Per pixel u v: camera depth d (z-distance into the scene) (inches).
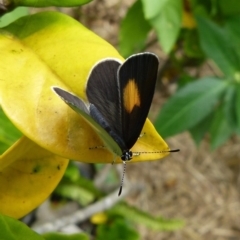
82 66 6.1
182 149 20.9
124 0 20.5
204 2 10.5
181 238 19.3
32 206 6.8
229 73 10.6
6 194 6.7
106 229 11.5
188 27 11.2
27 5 6.4
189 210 20.0
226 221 20.0
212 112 12.1
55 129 5.8
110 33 19.7
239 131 10.8
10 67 6.1
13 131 7.7
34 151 6.6
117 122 6.0
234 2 10.1
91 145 5.9
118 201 11.5
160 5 8.1
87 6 18.6
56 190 11.2
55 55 6.2
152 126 6.0
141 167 20.3
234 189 20.8
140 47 13.3
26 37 6.4
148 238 19.1
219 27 10.2
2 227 6.4
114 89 6.0
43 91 6.0
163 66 14.5
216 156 21.2
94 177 12.4
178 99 10.7
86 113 5.6
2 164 6.4
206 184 20.7
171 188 20.2
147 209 19.4
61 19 6.5
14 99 5.8
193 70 18.7
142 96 6.1
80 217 10.8
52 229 10.4
